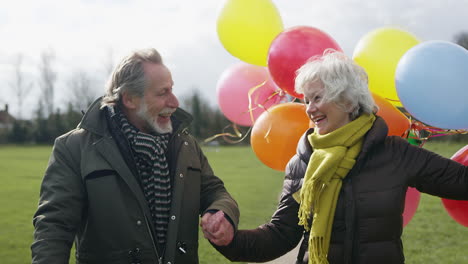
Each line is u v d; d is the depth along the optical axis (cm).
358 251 212
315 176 212
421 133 319
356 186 215
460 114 247
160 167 230
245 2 338
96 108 236
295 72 287
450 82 245
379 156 218
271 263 474
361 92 216
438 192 217
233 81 364
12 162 2581
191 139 255
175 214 228
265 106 360
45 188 222
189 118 247
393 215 213
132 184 222
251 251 239
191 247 237
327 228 214
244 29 335
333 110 217
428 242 661
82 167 223
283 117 312
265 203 1061
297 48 287
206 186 256
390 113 288
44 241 209
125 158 228
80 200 224
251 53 343
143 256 221
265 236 240
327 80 213
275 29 340
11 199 1180
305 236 231
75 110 5359
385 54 296
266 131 313
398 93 264
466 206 265
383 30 310
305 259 226
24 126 5494
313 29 298
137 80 225
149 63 230
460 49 257
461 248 626
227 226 227
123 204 222
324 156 216
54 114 5459
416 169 215
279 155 312
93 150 227
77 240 234
